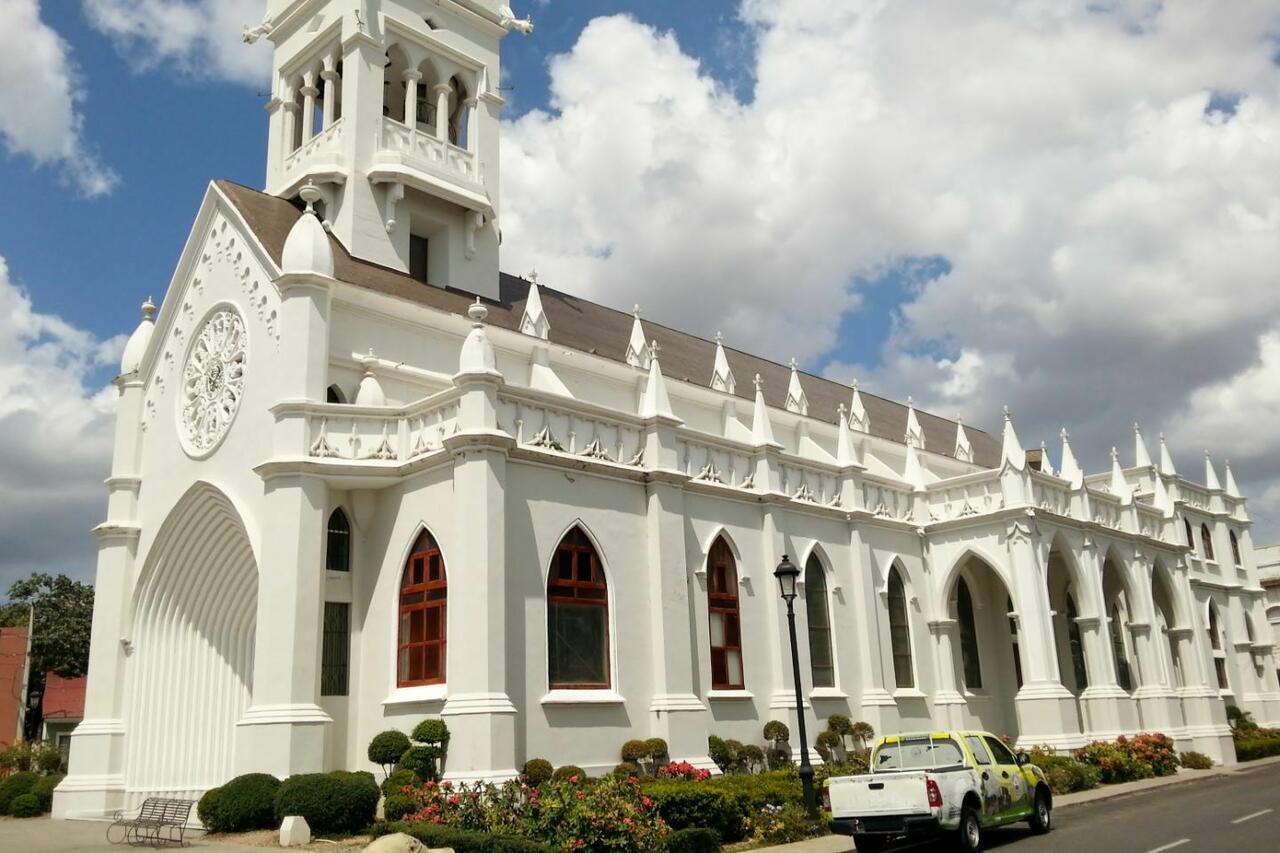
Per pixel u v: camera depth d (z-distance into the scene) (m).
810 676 31.73
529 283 41.66
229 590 30.39
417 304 30.12
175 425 31.39
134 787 29.73
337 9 36.72
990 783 20.31
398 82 39.41
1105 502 42.91
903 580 37.25
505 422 25.03
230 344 29.92
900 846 20.64
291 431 25.64
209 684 30.23
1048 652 35.47
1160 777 35.19
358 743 25.00
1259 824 21.44
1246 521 64.12
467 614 22.64
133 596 31.52
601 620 25.86
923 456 47.72
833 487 34.94
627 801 18.48
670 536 27.67
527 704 23.33
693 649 27.97
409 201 35.69
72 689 66.19
